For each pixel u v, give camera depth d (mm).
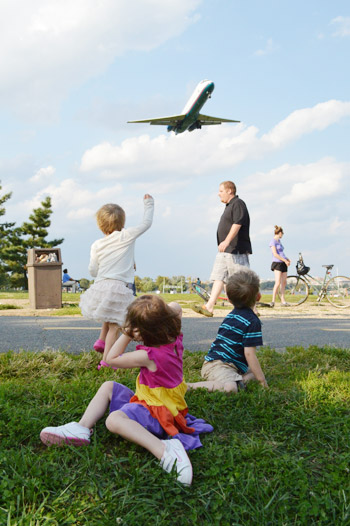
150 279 35656
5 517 1923
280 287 14602
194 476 2377
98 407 2814
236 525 1961
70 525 1932
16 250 58656
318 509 2041
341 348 5965
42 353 4770
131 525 1942
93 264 4668
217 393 3521
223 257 6934
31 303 12539
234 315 3930
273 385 3980
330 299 15195
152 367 2693
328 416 3088
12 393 3402
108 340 4418
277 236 13914
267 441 2795
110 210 4707
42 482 2193
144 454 2586
